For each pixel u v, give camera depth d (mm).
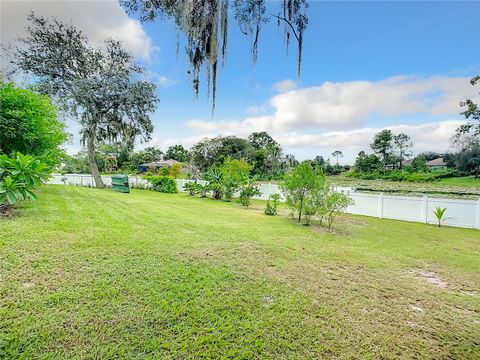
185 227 5914
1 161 4500
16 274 2875
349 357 2121
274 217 8555
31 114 6957
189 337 2217
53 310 2361
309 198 7613
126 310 2482
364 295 3217
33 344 1965
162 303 2662
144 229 5328
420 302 3125
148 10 4949
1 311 2273
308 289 3271
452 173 37938
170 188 17719
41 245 3705
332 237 6176
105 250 3861
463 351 2271
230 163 13766
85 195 9773
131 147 18047
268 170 36344
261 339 2264
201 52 4945
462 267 4434
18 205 5789
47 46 14414
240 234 5695
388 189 25266
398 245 5742
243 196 11586
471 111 24047
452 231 7445
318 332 2414
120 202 8969
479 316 2873
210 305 2719
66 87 14953
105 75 15742
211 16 4602
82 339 2066
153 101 17156
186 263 3734
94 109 15742
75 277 2975
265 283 3340
